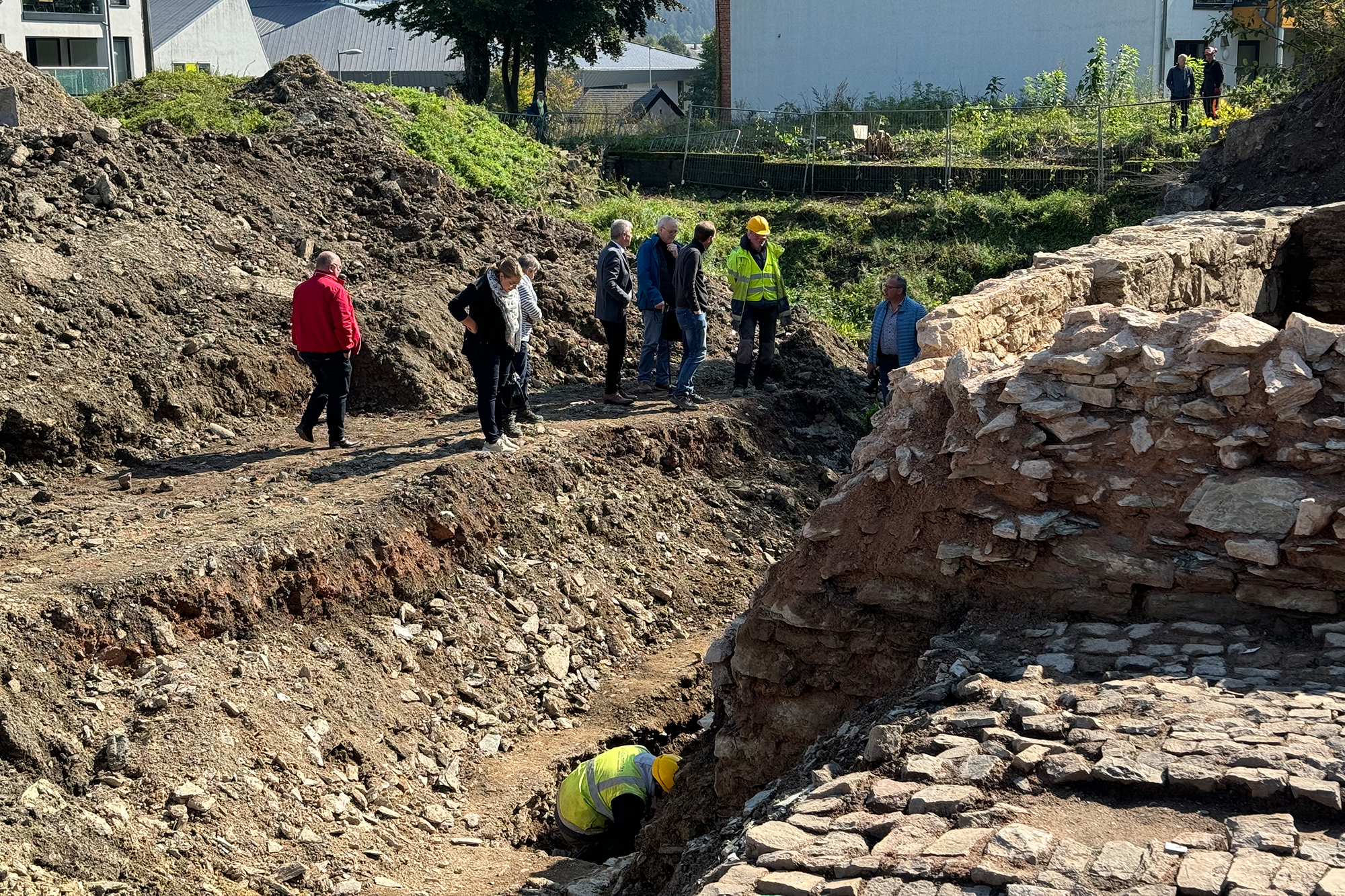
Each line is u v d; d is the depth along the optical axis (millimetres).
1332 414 5355
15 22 37188
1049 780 4363
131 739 6668
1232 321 5688
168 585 7555
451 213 15859
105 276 11672
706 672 9352
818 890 3932
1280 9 20141
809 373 14555
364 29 60938
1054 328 9039
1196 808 4137
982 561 5762
